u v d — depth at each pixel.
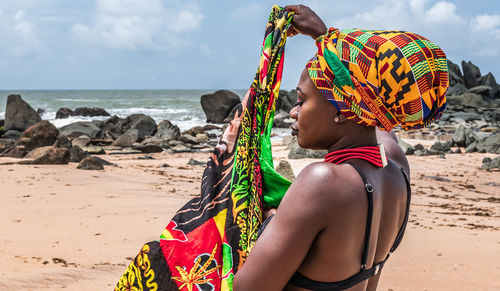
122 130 31.66
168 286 1.26
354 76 1.17
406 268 5.23
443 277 4.91
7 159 15.05
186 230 1.30
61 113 46.66
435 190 13.51
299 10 1.52
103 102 89.75
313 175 1.13
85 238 6.27
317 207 1.10
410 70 1.13
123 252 5.64
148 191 10.52
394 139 1.63
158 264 1.27
